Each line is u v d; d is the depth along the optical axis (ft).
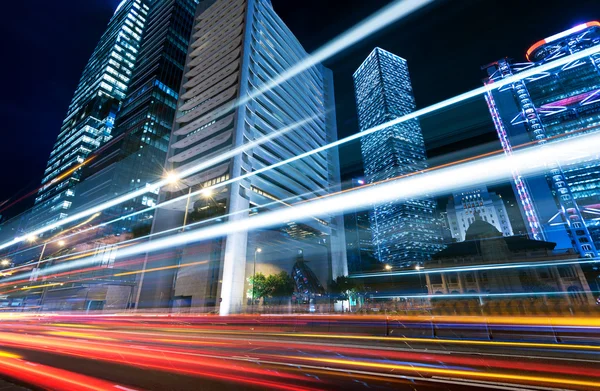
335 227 285.43
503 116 527.40
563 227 398.42
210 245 172.14
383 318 68.08
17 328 80.38
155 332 67.00
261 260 206.49
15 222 444.55
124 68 437.99
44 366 29.84
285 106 266.98
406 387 23.27
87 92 439.22
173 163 231.91
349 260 434.71
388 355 37.14
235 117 201.67
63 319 125.39
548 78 489.26
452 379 25.59
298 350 41.06
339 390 22.41
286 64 289.53
